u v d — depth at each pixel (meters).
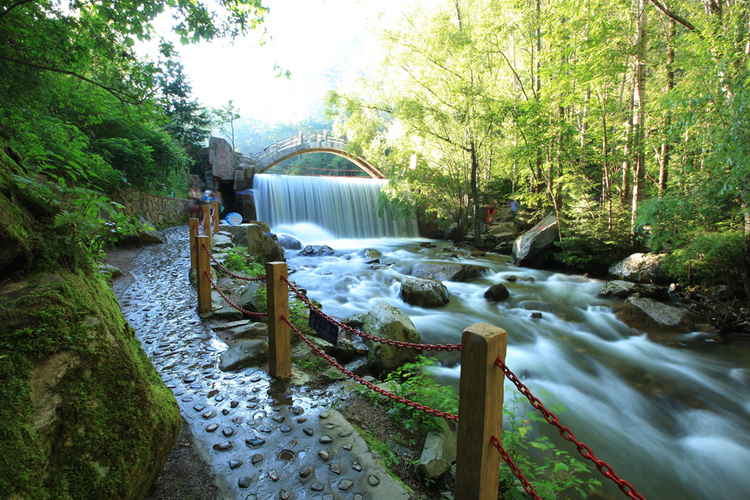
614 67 10.29
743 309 7.82
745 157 6.14
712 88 6.52
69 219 2.05
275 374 3.82
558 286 11.03
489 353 1.72
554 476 3.41
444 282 11.43
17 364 1.44
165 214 14.88
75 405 1.52
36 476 1.30
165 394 2.15
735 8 7.30
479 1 17.52
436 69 17.36
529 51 16.64
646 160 13.12
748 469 4.01
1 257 1.76
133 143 11.41
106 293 2.35
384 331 5.30
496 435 1.84
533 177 16.08
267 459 2.63
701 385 5.72
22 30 4.18
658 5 8.65
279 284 3.71
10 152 2.68
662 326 7.83
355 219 22.19
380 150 20.86
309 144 25.59
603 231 12.46
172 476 2.40
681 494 3.67
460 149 19.05
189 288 6.75
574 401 5.10
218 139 19.88
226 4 4.41
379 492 2.37
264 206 19.70
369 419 3.47
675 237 8.88
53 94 5.70
